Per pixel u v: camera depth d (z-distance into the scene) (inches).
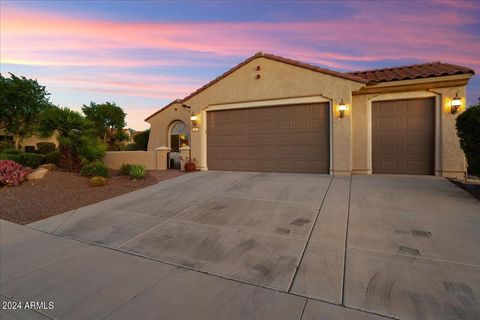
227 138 465.4
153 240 181.5
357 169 396.5
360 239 165.6
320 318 95.4
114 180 393.4
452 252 143.9
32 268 146.0
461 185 290.8
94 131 462.6
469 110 256.5
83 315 103.3
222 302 107.7
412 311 97.6
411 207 221.8
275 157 427.5
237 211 233.0
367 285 116.0
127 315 101.5
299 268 133.9
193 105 485.7
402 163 377.4
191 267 141.2
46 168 426.0
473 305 100.3
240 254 153.6
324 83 385.1
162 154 542.9
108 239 187.3
